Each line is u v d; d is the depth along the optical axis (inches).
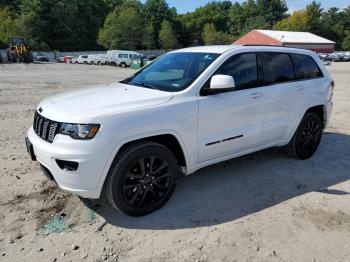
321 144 265.0
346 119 361.1
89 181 139.1
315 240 139.8
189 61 183.5
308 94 215.9
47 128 146.6
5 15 3614.7
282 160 225.1
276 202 169.9
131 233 143.8
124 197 147.8
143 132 146.4
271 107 194.4
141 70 204.4
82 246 135.3
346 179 198.5
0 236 140.9
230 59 179.6
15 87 630.5
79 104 150.1
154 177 155.5
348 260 128.5
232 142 179.0
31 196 172.6
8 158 224.1
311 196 176.7
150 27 3791.8
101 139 137.3
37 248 134.0
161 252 132.1
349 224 151.3
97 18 3713.1
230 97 174.6
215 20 4670.3
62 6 3417.8
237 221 152.9
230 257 129.5
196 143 164.6
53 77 910.4
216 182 191.2
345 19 4352.9
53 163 140.6
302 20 4215.1
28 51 1904.5
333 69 1409.9
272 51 202.1
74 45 3513.8
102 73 1141.7
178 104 157.0
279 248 134.6
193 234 143.3
